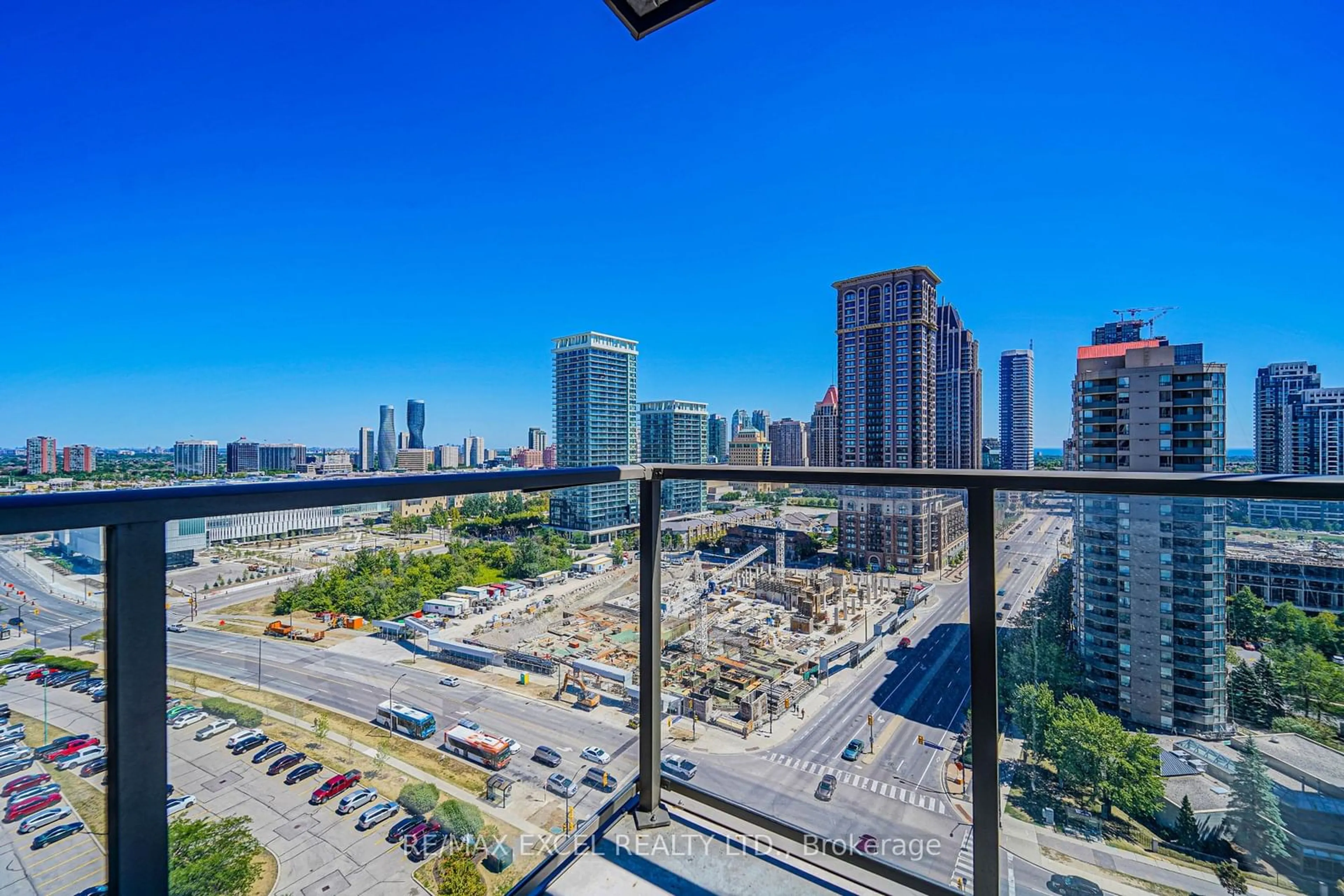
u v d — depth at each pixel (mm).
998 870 1147
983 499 1144
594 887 1350
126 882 710
